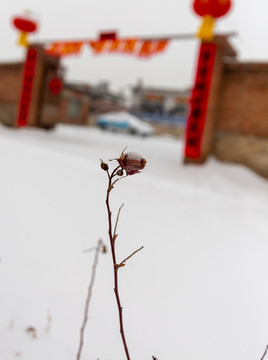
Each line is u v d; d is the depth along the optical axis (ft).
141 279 6.13
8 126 39.24
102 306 5.01
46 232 7.82
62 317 4.52
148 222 9.99
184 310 5.28
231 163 23.16
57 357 3.70
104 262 6.68
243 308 5.63
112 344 4.13
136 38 25.25
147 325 4.70
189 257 7.64
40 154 20.43
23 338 3.92
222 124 23.45
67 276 5.80
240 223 11.93
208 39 21.85
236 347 4.50
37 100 36.01
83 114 84.84
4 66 39.42
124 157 2.01
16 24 32.91
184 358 4.10
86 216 9.68
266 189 20.07
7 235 7.19
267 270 7.52
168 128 84.38
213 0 20.21
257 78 22.20
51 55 36.06
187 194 15.88
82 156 22.57
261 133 22.15
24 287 5.15
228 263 7.63
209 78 21.97
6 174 13.28
